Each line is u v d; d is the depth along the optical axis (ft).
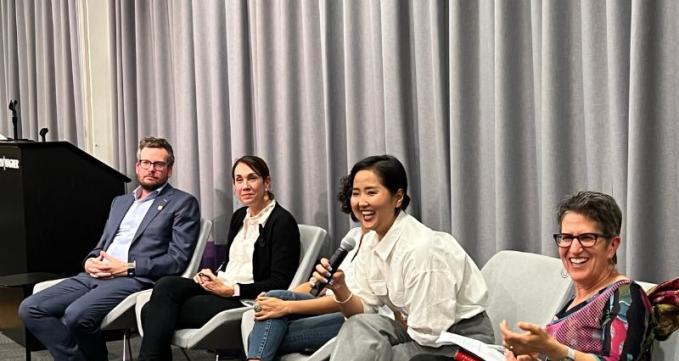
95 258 13.00
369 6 11.39
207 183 14.64
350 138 11.73
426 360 7.71
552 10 8.93
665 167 8.20
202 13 14.46
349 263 9.57
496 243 9.83
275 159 13.37
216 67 14.17
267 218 11.31
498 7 9.46
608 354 6.14
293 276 10.99
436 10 10.28
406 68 11.02
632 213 8.22
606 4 8.43
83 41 18.03
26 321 12.21
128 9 16.51
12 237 14.58
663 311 6.39
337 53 12.11
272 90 13.28
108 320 11.93
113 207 13.67
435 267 8.02
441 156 10.49
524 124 9.68
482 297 8.22
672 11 8.01
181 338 10.36
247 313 9.88
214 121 14.30
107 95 18.26
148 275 12.44
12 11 20.29
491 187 10.09
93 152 18.28
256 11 13.25
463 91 10.11
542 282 8.23
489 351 6.90
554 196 9.07
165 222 12.81
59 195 14.57
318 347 9.18
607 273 6.64
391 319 8.59
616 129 8.41
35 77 19.69
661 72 8.14
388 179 8.40
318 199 12.60
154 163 13.07
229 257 11.70
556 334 6.59
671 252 8.27
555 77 8.97
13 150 14.26
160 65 15.80
